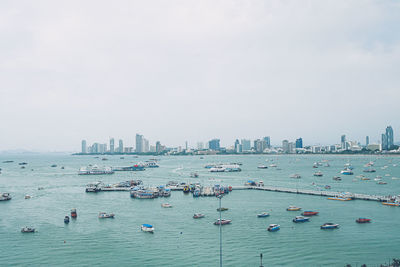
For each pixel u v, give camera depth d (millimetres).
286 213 174375
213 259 110375
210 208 190250
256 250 118312
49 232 142875
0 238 134875
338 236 133375
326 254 114188
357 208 184250
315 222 154625
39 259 112562
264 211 179875
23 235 138875
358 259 109875
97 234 139125
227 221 154375
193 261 108875
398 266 97500
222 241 128250
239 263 106812
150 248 121438
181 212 180000
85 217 169750
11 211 186500
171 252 117188
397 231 139500
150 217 168250
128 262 108938
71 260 111312
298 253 115188
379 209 181125
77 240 131500
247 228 145750
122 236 136000
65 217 159625
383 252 115875
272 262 107500
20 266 107250
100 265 106875
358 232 138625
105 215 168000
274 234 136750
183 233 139250
